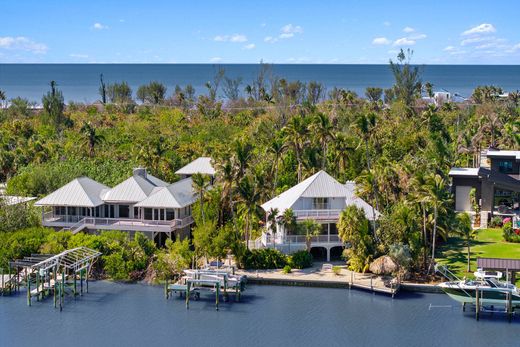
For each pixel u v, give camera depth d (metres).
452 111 160.25
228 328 61.25
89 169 105.75
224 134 146.00
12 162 112.81
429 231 73.44
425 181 70.31
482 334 59.25
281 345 57.34
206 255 73.94
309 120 104.62
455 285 64.38
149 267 75.12
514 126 122.44
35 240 76.31
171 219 81.81
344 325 61.34
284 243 76.12
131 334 60.22
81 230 81.75
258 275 72.50
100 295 70.69
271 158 100.88
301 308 65.50
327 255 76.50
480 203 90.88
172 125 157.38
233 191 77.12
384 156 100.44
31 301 69.44
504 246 76.88
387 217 74.00
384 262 70.12
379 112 151.88
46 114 161.50
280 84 189.88
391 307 65.44
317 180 79.62
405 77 168.25
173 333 60.25
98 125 162.12
